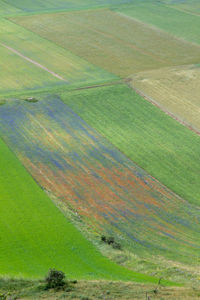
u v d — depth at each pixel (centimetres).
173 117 7225
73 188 5231
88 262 3788
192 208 5034
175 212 4934
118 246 4178
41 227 4319
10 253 3866
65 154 5969
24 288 3164
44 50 9788
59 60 9300
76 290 3156
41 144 6178
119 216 4775
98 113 7244
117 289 3206
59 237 4175
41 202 4784
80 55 9612
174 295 3141
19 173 5372
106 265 3750
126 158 5981
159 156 6072
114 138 6481
